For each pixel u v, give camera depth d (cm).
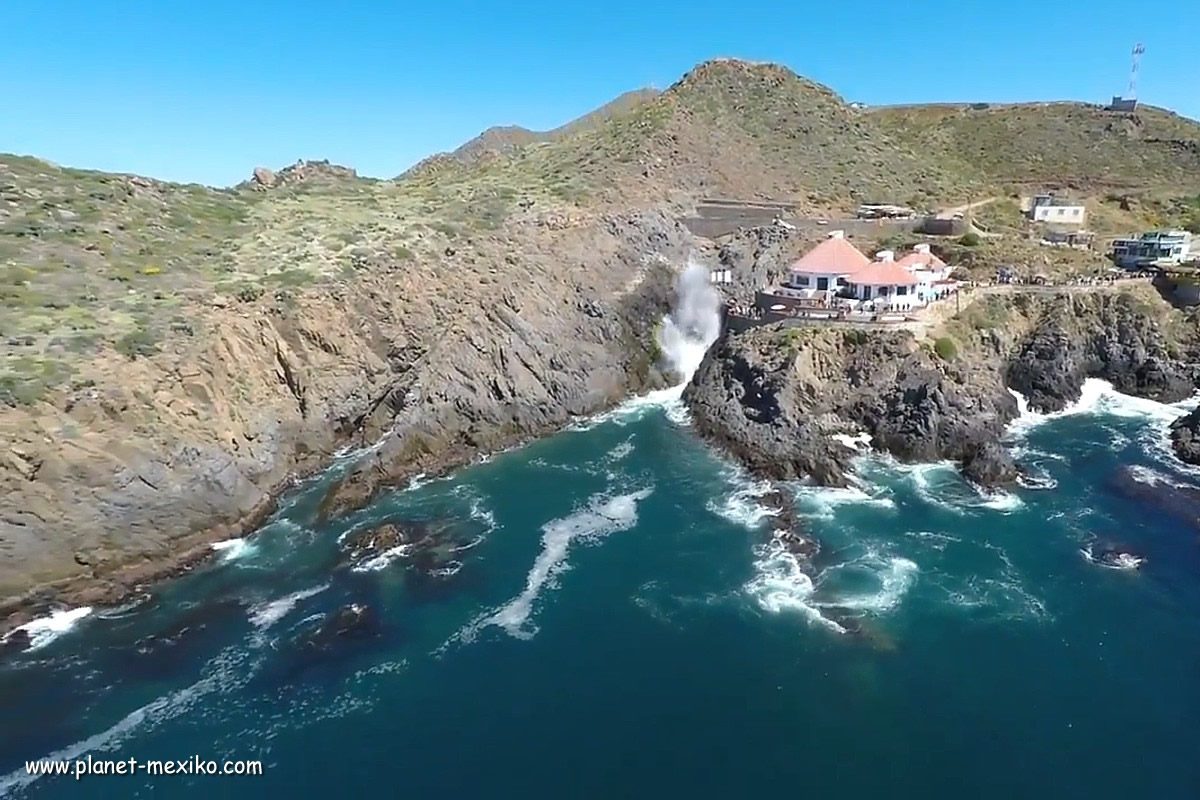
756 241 11356
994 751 4034
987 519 6381
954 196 14150
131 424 5878
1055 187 15225
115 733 4206
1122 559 5756
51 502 5362
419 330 8369
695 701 4425
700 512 6619
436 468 7425
